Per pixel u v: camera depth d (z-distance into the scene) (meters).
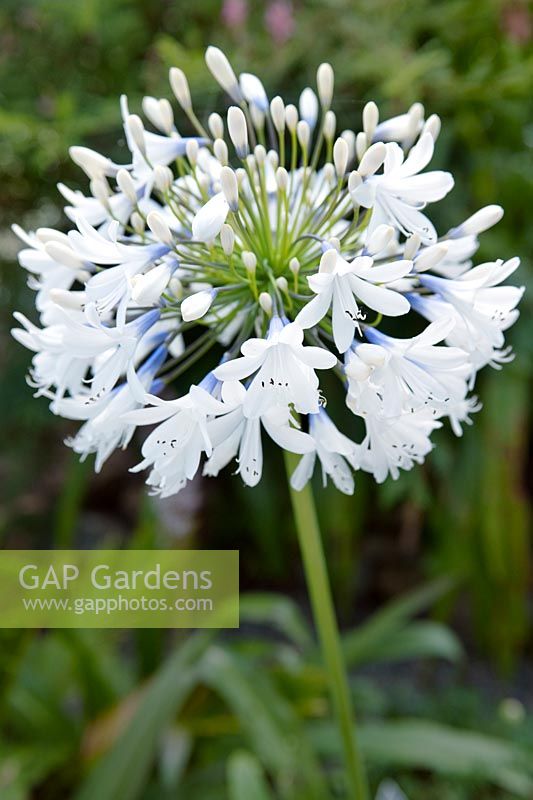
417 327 1.24
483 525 1.39
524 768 1.07
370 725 1.00
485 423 1.33
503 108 1.20
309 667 1.03
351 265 0.66
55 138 1.16
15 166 1.33
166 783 0.96
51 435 1.52
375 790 1.12
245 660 0.97
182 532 1.10
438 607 1.49
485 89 1.14
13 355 1.36
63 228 1.39
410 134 0.73
